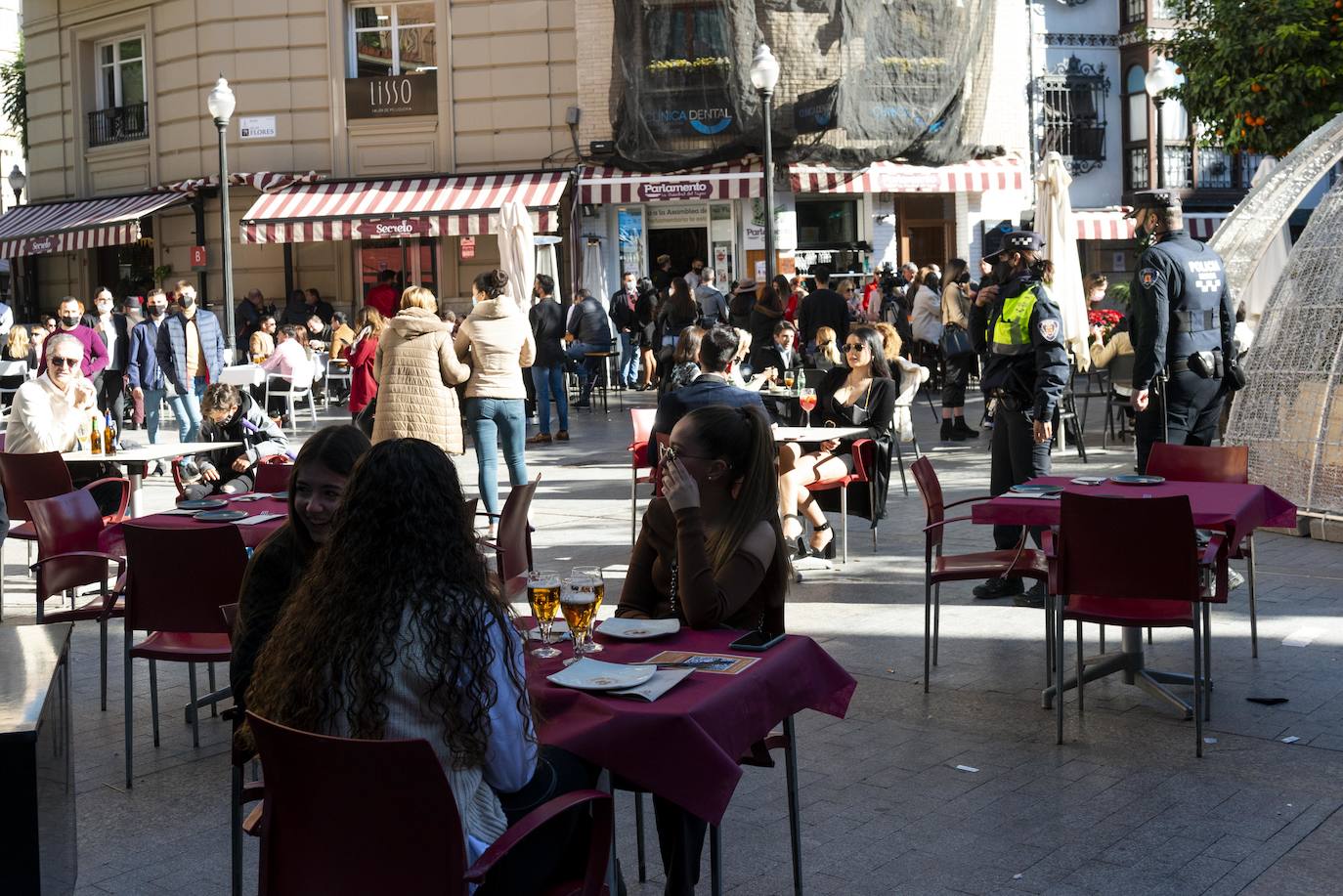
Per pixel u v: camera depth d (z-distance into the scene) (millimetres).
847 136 24766
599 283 25750
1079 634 6227
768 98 18188
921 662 7242
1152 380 8672
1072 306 14641
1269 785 5375
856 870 4707
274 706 3197
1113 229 30062
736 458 4609
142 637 8273
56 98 31031
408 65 26922
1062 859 4727
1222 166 33188
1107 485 7043
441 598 3156
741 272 25719
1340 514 10109
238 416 9547
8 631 4289
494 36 26203
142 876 4816
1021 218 29078
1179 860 4688
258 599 4082
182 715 6734
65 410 9797
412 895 2984
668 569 4824
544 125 26109
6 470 8852
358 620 3131
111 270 30656
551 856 3385
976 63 25750
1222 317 8914
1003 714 6359
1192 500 6551
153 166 28906
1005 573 6719
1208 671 6266
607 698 3662
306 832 3057
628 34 24922
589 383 21234
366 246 27062
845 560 9789
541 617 4273
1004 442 8633
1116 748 5848
